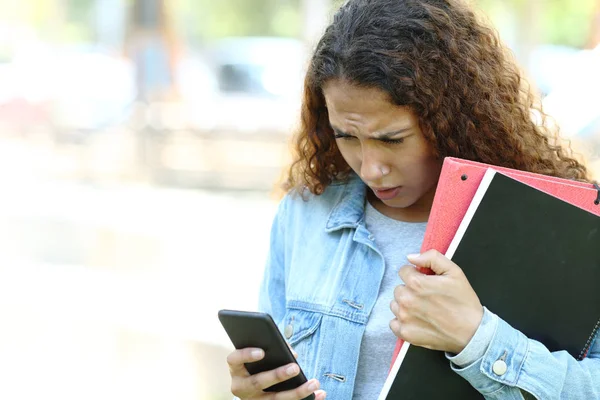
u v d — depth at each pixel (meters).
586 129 5.99
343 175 3.10
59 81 25.77
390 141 2.66
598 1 23.02
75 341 8.46
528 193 2.42
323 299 2.90
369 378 2.82
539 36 21.86
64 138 24.67
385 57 2.57
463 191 2.46
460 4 2.82
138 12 23.22
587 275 2.47
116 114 24.83
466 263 2.44
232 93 25.16
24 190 18.73
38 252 12.66
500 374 2.40
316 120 3.04
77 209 16.50
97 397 7.06
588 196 2.54
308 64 3.06
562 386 2.42
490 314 2.41
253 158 21.48
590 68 6.45
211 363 7.79
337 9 2.83
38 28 35.19
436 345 2.42
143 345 8.30
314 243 3.02
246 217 15.55
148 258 12.18
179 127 22.17
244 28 39.53
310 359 2.87
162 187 19.30
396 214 2.97
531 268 2.46
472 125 2.71
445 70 2.66
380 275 2.87
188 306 9.55
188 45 36.72
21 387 7.35
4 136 25.41
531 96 3.04
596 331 2.56
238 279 10.76
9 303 9.97
